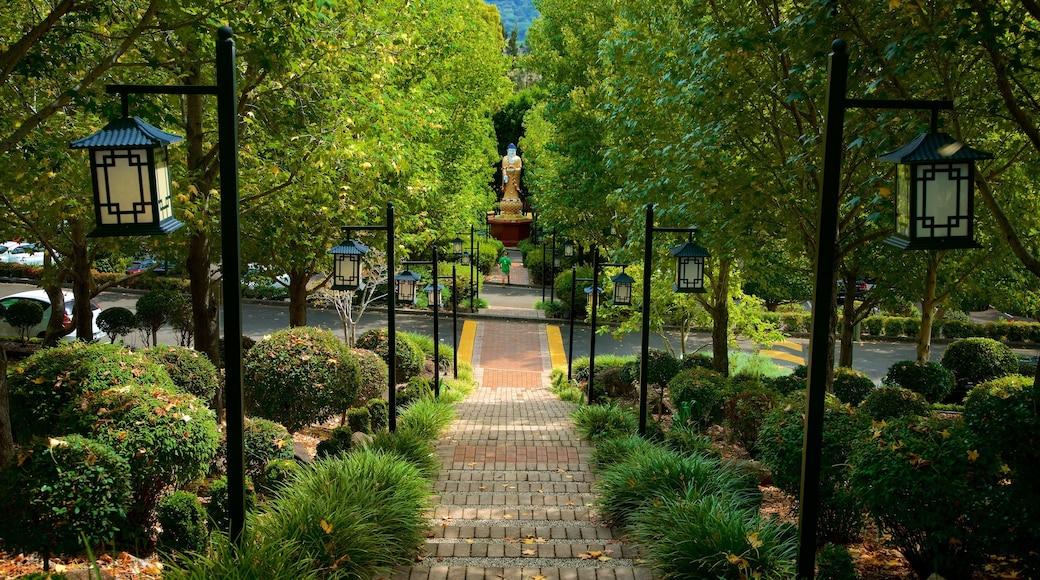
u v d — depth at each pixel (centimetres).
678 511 592
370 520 594
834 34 815
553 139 2628
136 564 561
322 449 854
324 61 1066
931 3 753
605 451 902
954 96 832
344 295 1875
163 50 927
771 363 1922
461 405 1545
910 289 1452
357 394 1152
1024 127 718
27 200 1203
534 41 2702
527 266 4012
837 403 735
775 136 1051
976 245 379
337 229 1323
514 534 665
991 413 593
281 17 898
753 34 907
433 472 866
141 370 831
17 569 547
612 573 571
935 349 2581
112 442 613
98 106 767
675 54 1203
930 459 520
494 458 981
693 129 1057
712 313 1625
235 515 484
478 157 2936
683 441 865
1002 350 1780
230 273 458
